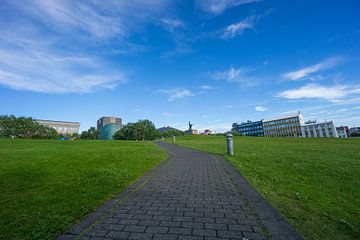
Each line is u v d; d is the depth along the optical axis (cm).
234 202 393
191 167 784
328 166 743
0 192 455
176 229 289
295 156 1047
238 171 688
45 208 363
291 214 331
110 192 460
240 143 2453
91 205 380
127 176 616
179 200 409
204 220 317
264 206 368
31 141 2669
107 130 13712
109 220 319
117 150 1496
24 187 495
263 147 1739
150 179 589
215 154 1205
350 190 458
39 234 274
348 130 13850
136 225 302
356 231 273
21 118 7288
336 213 333
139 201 404
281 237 263
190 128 10950
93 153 1253
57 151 1403
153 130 10844
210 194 445
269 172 655
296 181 543
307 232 274
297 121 13688
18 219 320
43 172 660
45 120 11975
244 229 286
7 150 1492
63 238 268
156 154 1205
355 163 814
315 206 365
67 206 374
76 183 531
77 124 13125
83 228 293
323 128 12512
